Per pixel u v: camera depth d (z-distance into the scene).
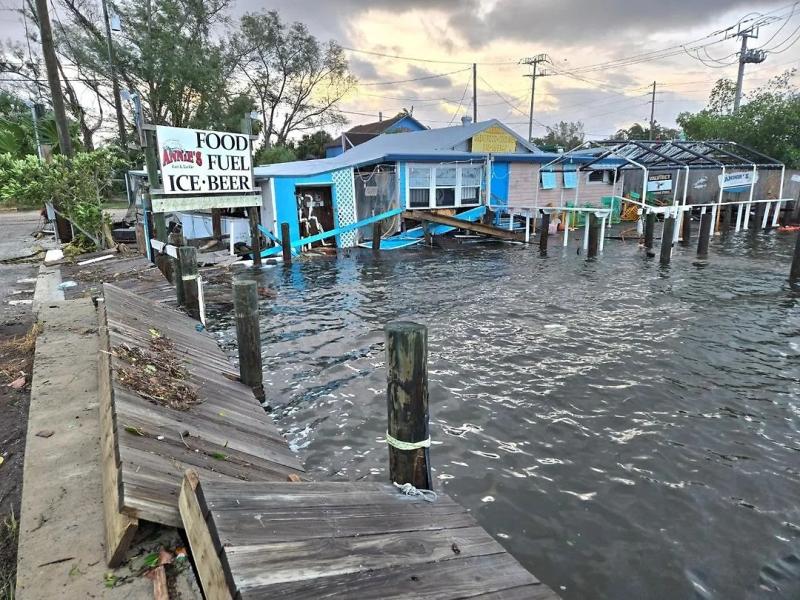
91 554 2.76
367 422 5.89
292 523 2.66
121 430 3.44
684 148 20.34
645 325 9.38
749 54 33.12
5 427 4.54
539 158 22.39
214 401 4.83
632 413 6.03
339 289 12.60
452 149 22.00
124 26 33.16
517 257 17.41
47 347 6.12
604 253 18.03
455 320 9.87
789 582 3.59
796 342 8.38
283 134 48.97
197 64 34.94
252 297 5.80
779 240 20.67
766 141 27.14
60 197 13.54
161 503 2.82
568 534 4.07
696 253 17.61
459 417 5.97
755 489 4.61
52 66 15.09
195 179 12.01
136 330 5.82
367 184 19.44
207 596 2.33
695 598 3.46
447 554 2.96
